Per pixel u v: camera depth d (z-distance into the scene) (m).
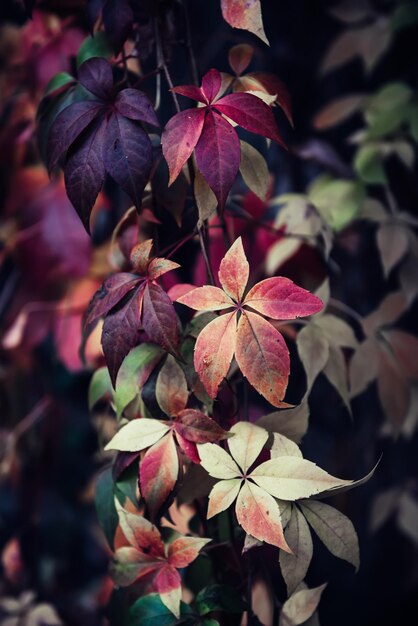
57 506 1.44
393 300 1.06
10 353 1.32
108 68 0.81
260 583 0.89
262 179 0.84
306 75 1.33
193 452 0.78
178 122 0.78
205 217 0.80
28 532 1.40
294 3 1.31
